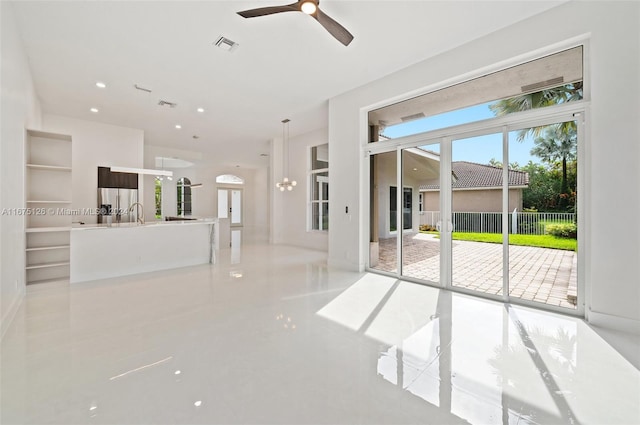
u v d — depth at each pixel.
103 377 2.00
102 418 1.62
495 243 3.62
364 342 2.54
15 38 3.14
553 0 2.89
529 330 2.74
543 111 3.21
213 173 14.02
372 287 4.20
